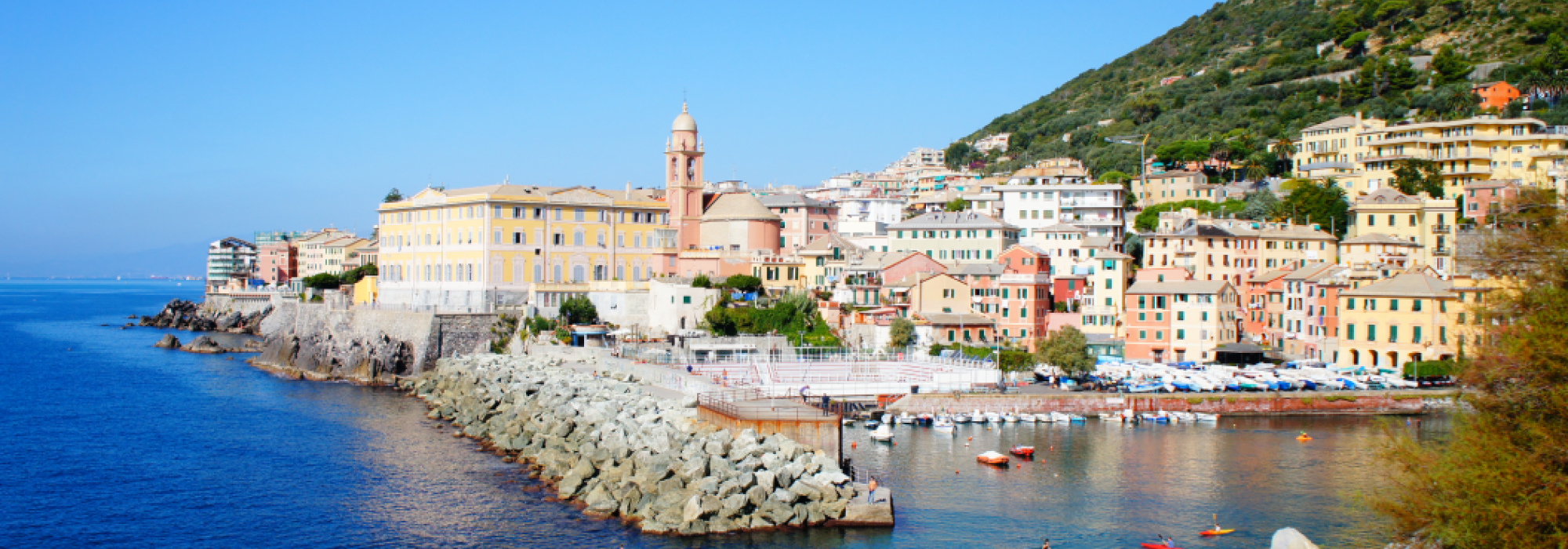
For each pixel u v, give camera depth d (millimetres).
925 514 97438
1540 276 66188
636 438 108438
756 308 191750
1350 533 91812
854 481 102250
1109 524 95375
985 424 141375
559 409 129375
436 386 170250
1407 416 147875
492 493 104438
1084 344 162750
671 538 89562
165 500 104750
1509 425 64938
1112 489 107062
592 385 144125
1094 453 123375
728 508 91750
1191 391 154750
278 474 113625
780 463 99250
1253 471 114250
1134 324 182375
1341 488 107125
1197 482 109938
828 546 87938
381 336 194375
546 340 187250
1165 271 191250
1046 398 147875
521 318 196750
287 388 180375
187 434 135750
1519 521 59688
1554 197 69250
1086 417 145250
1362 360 169125
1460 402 75312
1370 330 168625
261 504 102625
